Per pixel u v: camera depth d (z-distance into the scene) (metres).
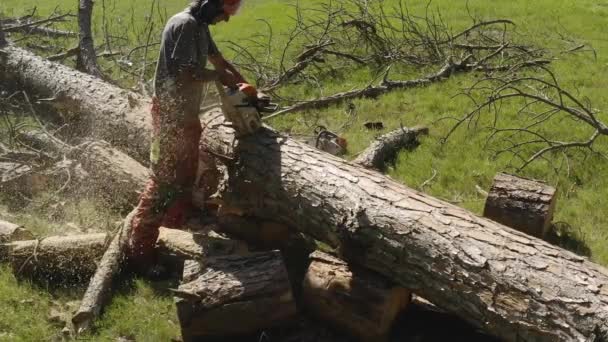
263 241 4.65
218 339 3.82
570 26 11.88
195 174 4.64
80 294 4.29
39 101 6.66
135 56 9.39
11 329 3.91
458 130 6.93
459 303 3.52
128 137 5.79
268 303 3.74
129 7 14.91
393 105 7.73
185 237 4.44
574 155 6.24
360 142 6.67
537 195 4.65
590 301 3.18
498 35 11.20
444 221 3.68
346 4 13.12
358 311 3.76
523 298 3.30
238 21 14.34
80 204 5.32
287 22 13.55
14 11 14.15
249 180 4.38
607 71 9.11
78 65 8.32
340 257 3.89
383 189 3.96
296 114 7.61
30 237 4.66
